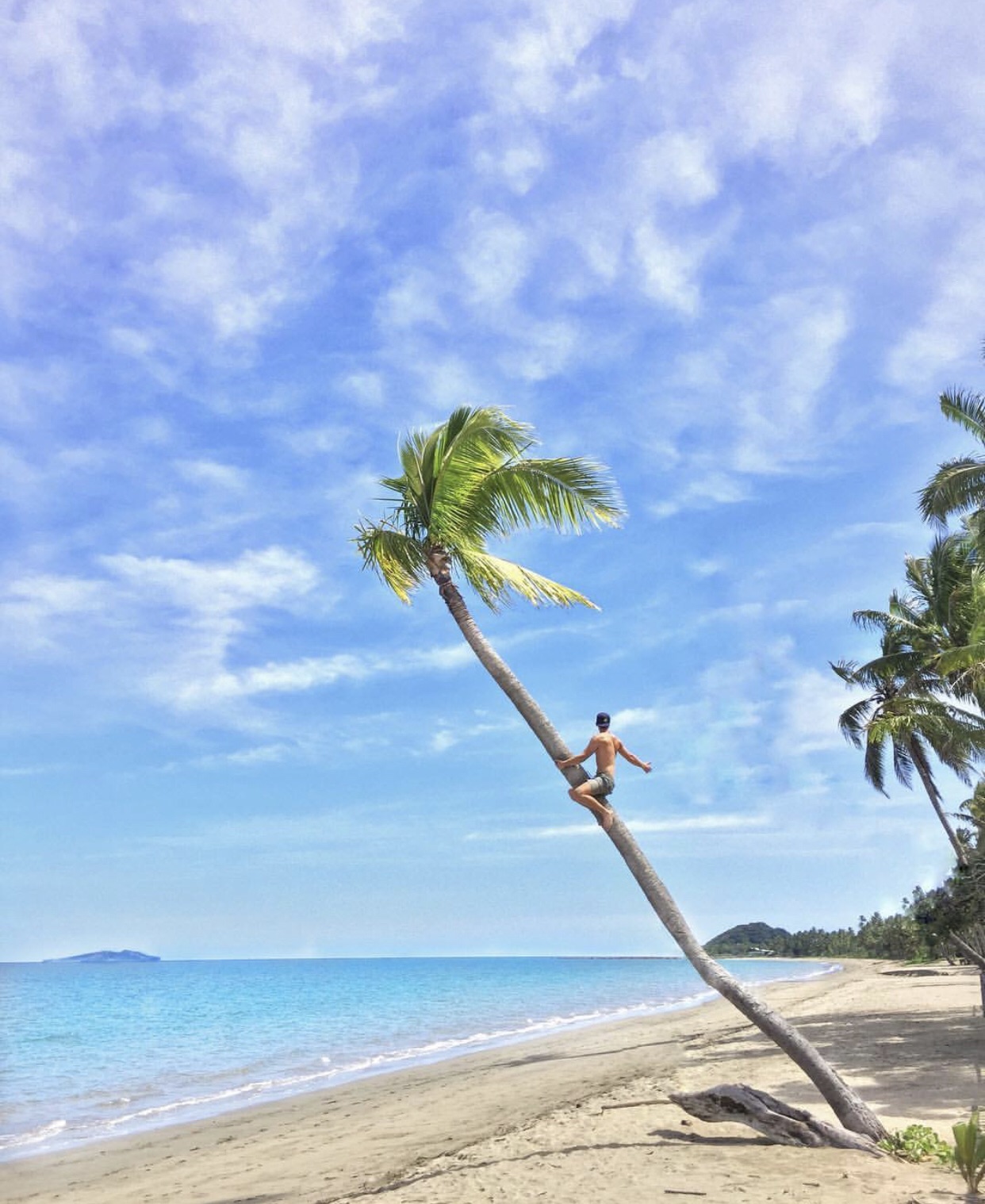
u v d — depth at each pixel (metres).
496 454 11.66
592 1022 40.09
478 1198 8.81
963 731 27.56
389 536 11.86
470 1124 14.71
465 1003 62.88
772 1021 9.88
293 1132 16.34
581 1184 8.81
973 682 25.59
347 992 84.06
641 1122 12.09
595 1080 18.62
